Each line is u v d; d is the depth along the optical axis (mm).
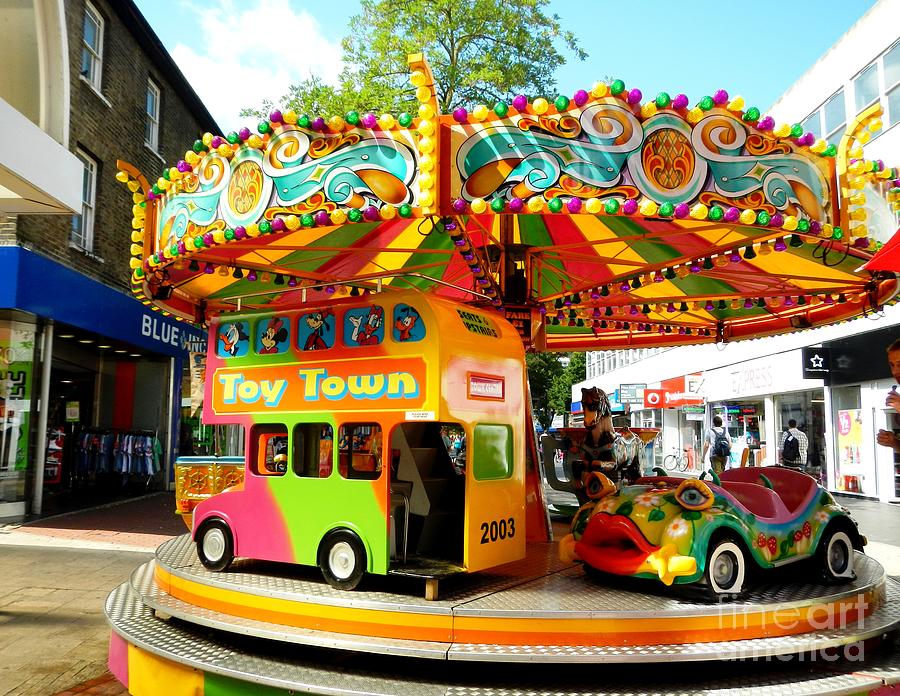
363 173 4043
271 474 4707
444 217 4191
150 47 16234
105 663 5109
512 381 4770
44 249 11820
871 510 13961
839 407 17531
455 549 4746
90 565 8320
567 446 6785
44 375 12156
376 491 4113
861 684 3738
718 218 3996
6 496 11750
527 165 3926
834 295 7648
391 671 3834
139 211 5414
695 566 3957
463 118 3982
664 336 10148
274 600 4074
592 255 7137
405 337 4180
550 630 3674
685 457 29094
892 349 5344
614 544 4480
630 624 3707
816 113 18266
